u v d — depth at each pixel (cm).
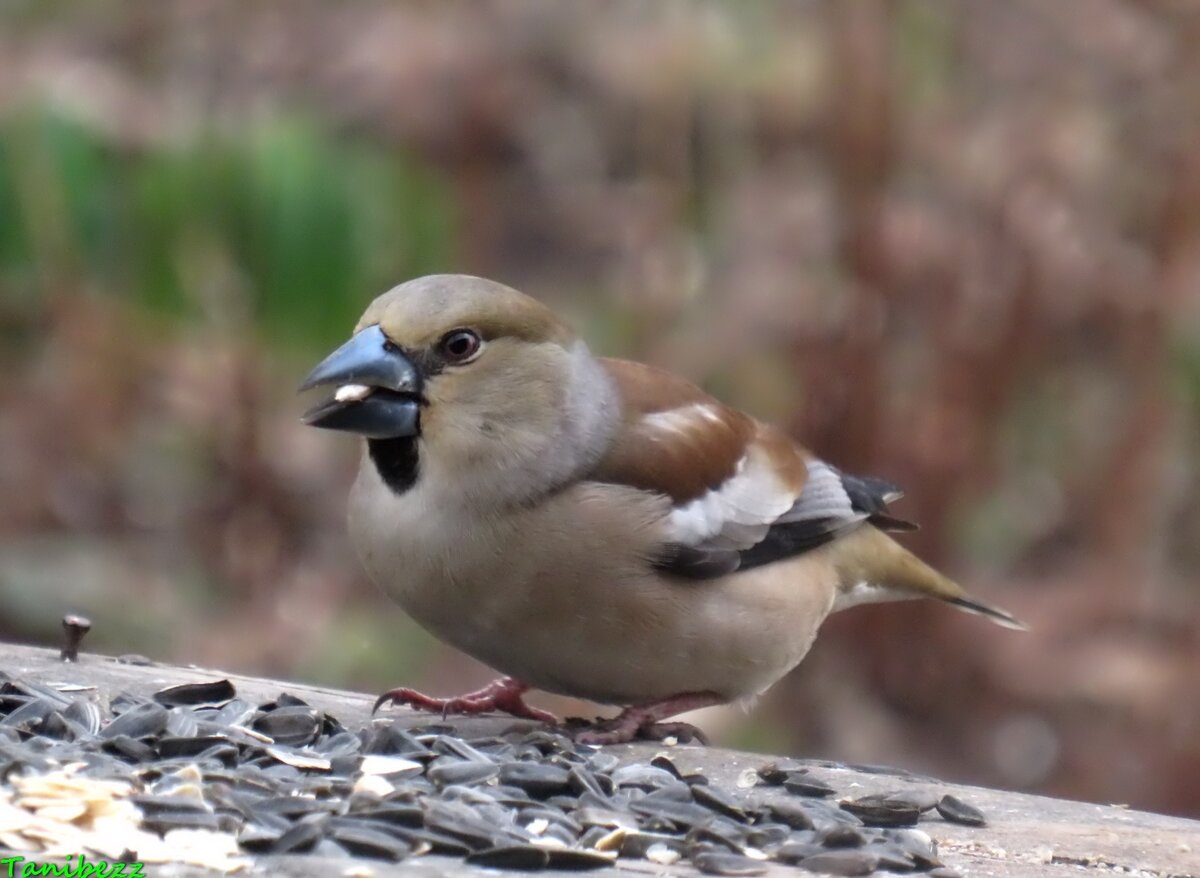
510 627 843
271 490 1412
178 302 1212
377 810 628
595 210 1714
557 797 691
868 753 1301
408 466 831
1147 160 1419
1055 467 1435
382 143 1563
